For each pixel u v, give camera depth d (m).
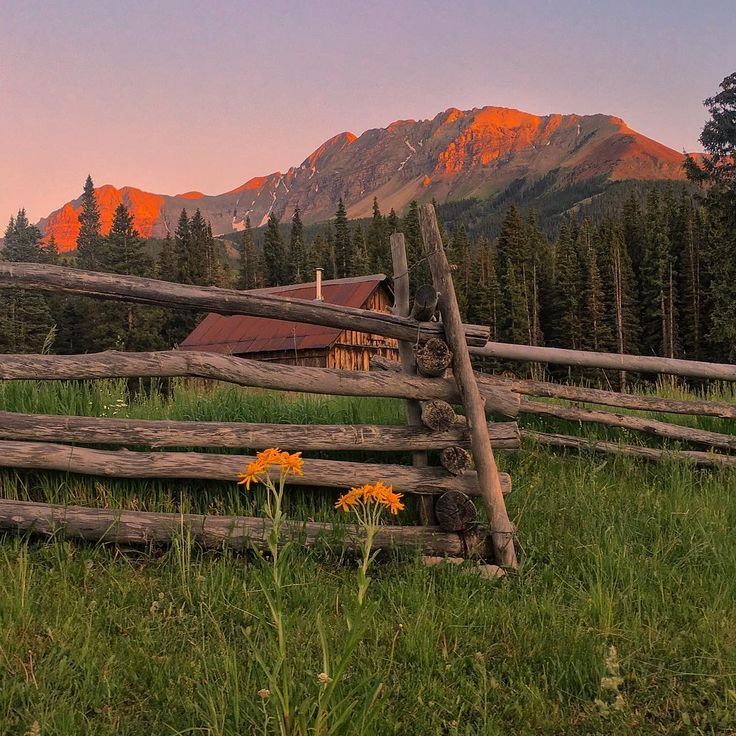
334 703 2.80
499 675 3.40
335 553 4.66
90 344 52.12
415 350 5.00
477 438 4.79
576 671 3.35
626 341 74.81
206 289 4.82
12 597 3.64
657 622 3.85
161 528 4.56
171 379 6.89
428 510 4.89
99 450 4.83
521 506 5.45
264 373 4.80
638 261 87.69
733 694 3.14
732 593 4.22
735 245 61.00
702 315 71.88
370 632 3.68
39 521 4.53
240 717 2.85
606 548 4.72
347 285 35.41
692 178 62.28
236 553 4.62
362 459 5.36
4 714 2.86
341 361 29.34
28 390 5.63
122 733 2.82
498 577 4.51
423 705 3.11
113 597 3.96
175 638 3.56
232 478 4.79
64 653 3.34
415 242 85.31
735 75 60.03
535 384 7.59
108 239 61.41
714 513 5.46
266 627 3.56
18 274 4.71
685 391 9.70
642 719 3.09
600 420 7.39
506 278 78.38
